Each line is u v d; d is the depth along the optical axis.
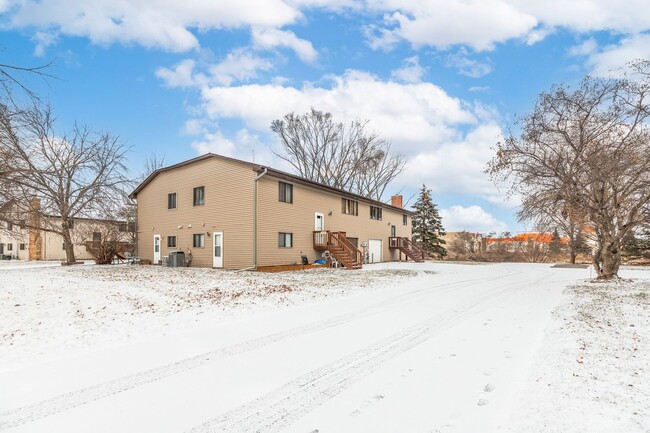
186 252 23.25
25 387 4.32
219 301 10.27
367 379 4.57
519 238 44.56
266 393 4.17
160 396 4.09
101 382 4.49
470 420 3.45
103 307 8.96
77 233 27.86
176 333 6.91
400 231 37.53
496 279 17.41
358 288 13.27
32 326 7.12
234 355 5.57
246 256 19.88
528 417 3.44
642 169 11.52
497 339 6.34
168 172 24.91
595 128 12.20
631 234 16.66
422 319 8.05
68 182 24.56
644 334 6.25
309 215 23.89
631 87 11.18
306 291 12.28
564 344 5.75
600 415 3.37
